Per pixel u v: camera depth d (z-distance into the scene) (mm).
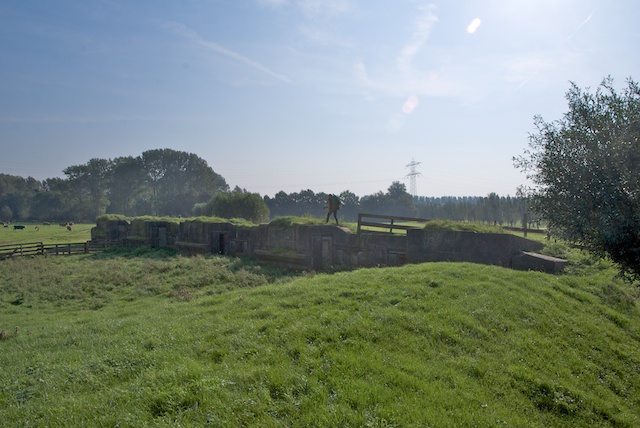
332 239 20391
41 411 5660
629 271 7008
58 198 99000
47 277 20516
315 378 6035
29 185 125062
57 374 7160
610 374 7867
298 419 5109
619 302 11953
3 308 15500
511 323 8883
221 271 19734
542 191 7477
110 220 35531
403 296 9852
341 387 5820
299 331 7727
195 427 4914
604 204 6453
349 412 5195
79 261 26125
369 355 6828
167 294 16703
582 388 7066
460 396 5953
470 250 16109
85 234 56719
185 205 81688
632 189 6191
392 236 18438
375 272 12836
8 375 7434
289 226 21844
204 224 27125
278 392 5703
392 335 7672
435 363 6883
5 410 5863
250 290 12672
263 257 22281
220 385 5793
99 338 9492
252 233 24234
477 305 9445
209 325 8789
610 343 9102
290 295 10672
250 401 5391
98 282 19234
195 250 27172
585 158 6723
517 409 6031
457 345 7645
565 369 7516
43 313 14914
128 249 30703
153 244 31406
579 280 13031
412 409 5395
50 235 54688
